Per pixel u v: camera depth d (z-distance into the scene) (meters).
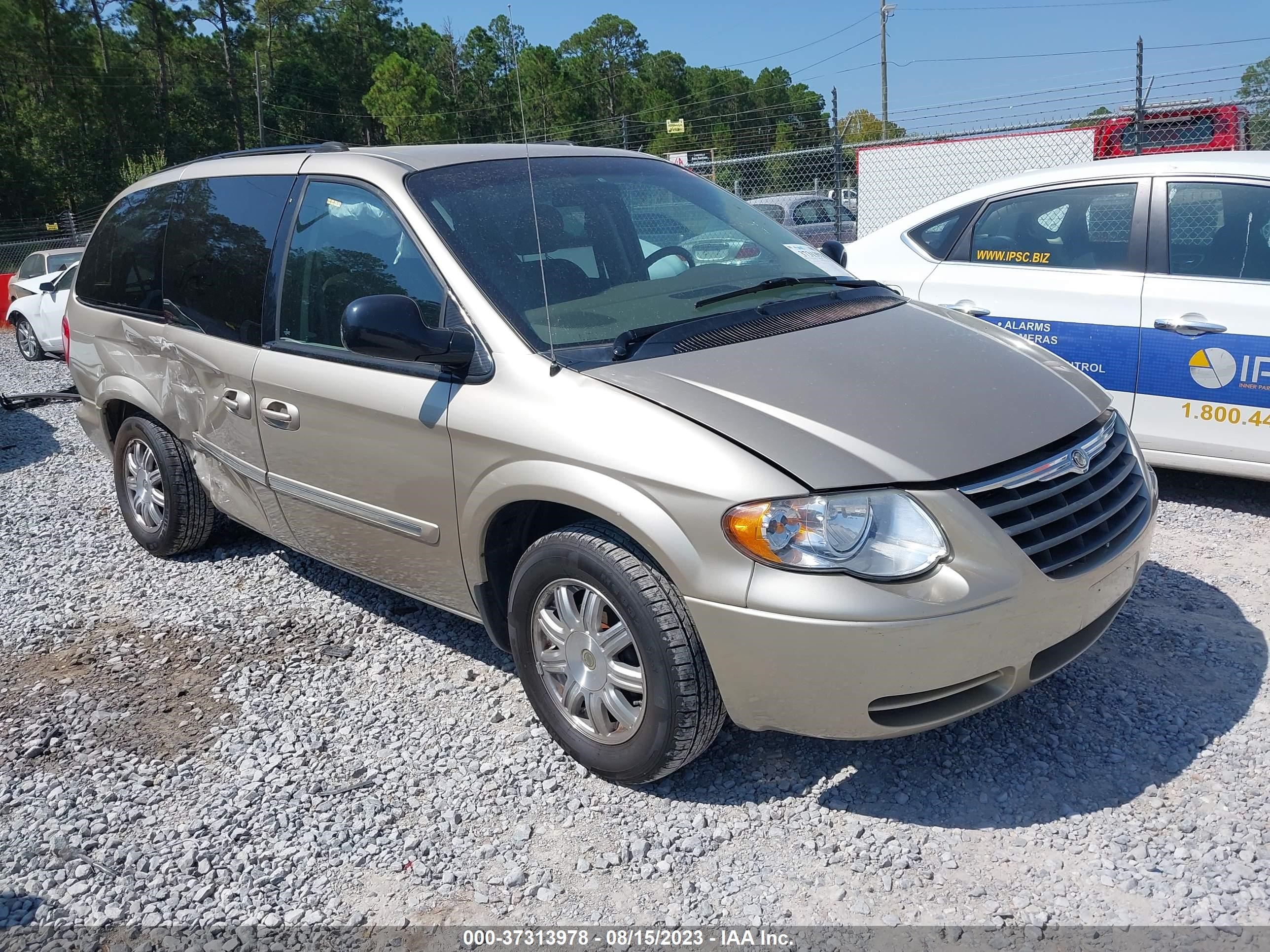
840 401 2.90
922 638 2.62
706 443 2.78
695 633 2.85
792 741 3.36
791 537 2.66
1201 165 5.13
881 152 12.60
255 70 75.69
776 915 2.63
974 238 5.79
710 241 3.97
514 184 3.79
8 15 62.09
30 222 53.56
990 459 2.78
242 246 4.27
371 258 3.69
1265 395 4.86
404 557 3.69
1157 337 5.12
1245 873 2.63
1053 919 2.55
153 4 75.50
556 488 2.98
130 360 5.00
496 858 2.93
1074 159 11.84
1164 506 5.32
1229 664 3.65
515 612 3.28
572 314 3.32
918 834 2.89
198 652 4.29
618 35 73.25
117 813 3.22
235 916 2.76
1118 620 4.02
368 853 2.97
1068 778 3.09
